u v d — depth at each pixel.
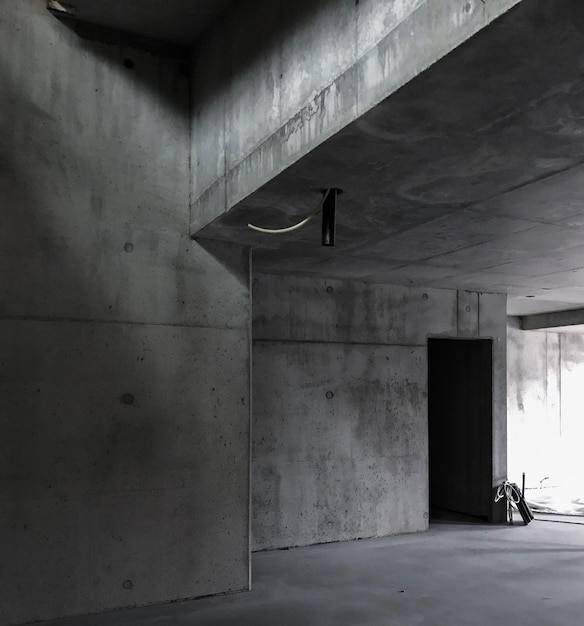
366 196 3.94
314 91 3.19
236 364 5.09
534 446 11.48
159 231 4.87
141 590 4.62
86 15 4.60
